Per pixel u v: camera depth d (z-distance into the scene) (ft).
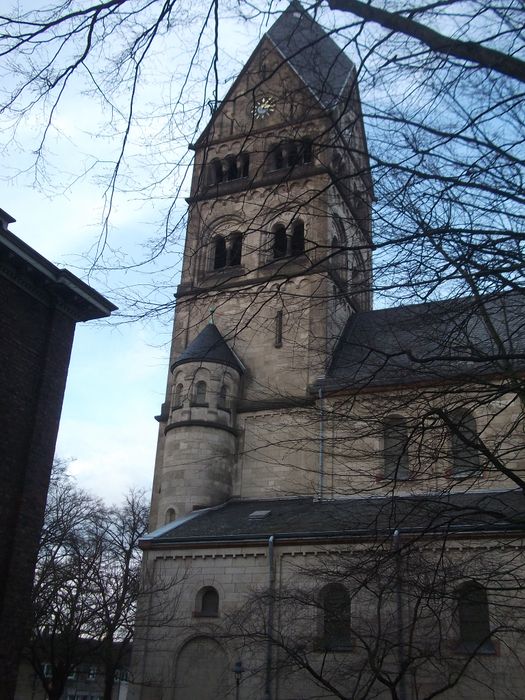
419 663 70.38
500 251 31.96
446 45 27.58
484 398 39.22
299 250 38.60
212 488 117.70
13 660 57.52
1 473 60.44
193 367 125.29
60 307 69.46
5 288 64.23
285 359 126.31
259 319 127.34
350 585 76.43
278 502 114.42
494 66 27.61
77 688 243.19
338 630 84.17
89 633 115.44
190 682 90.79
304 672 84.28
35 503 62.64
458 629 77.92
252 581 93.04
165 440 123.95
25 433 63.67
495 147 29.50
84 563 128.36
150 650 93.91
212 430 120.98
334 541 89.92
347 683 80.07
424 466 49.67
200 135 36.76
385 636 69.31
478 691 76.28
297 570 90.02
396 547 48.78
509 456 89.81
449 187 31.35
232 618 86.38
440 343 38.81
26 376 64.90
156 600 96.37
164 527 107.45
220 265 133.69
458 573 53.16
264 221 36.78
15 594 58.80
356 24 28.55
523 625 75.51
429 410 39.52
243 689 86.33
